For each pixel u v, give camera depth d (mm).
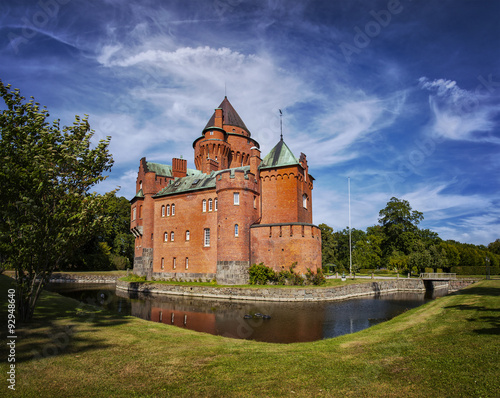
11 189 15016
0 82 15711
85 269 77000
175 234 51188
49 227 15852
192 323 24047
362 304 34250
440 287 58875
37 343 12641
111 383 9031
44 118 16750
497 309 18297
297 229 41500
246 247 43250
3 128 15539
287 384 8961
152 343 13500
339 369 10023
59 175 16562
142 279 53625
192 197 50125
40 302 23953
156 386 8852
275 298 36438
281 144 50250
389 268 80875
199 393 8438
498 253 117375
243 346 13492
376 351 11805
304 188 50625
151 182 56500
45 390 8523
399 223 81938
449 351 10922
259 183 48125
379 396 8070
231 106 63500
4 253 15594
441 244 81625
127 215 86812
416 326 16188
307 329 21969
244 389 8664
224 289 39062
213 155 56594
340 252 82625
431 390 8203
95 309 23594
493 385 8211
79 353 11648
